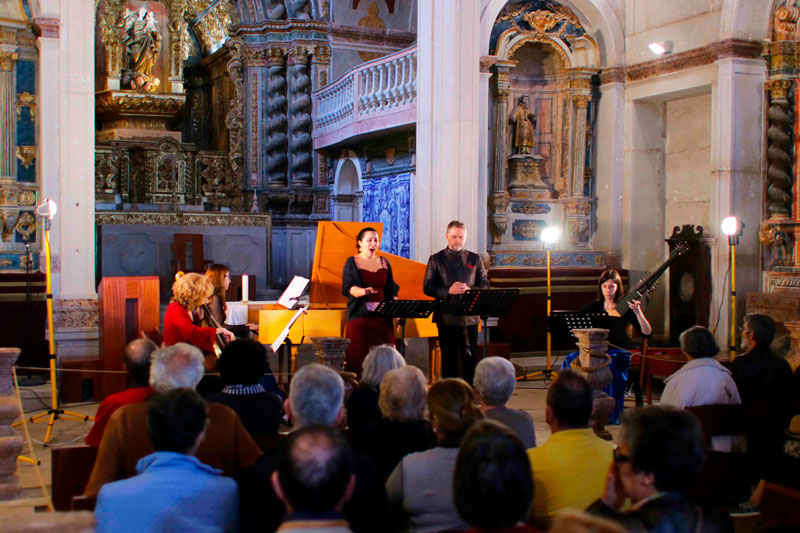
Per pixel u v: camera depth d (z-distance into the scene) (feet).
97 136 53.88
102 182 51.83
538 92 38.06
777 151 31.86
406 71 42.24
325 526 7.37
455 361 25.21
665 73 35.32
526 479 7.60
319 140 55.36
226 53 61.87
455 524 10.34
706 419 15.88
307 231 57.52
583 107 37.45
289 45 56.34
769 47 31.81
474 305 23.57
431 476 10.41
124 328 26.35
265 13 56.65
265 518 10.19
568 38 37.42
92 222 29.60
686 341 17.65
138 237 46.26
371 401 15.44
